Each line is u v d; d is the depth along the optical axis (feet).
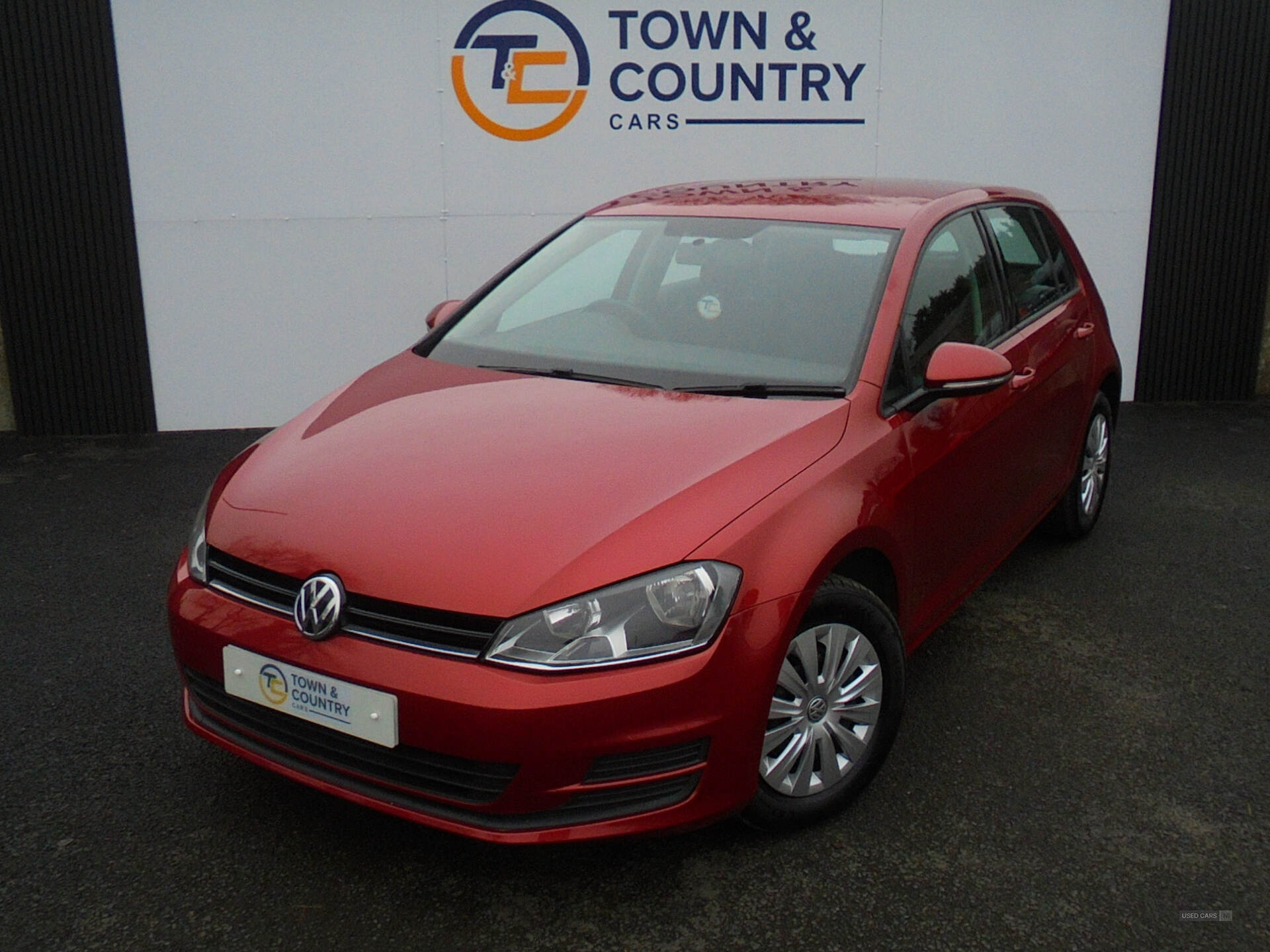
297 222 21.66
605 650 7.75
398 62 21.24
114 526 16.94
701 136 22.21
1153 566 15.51
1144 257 23.62
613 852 9.18
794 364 10.61
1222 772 10.43
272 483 9.37
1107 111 22.76
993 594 14.53
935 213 12.22
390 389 11.07
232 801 9.82
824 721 9.29
